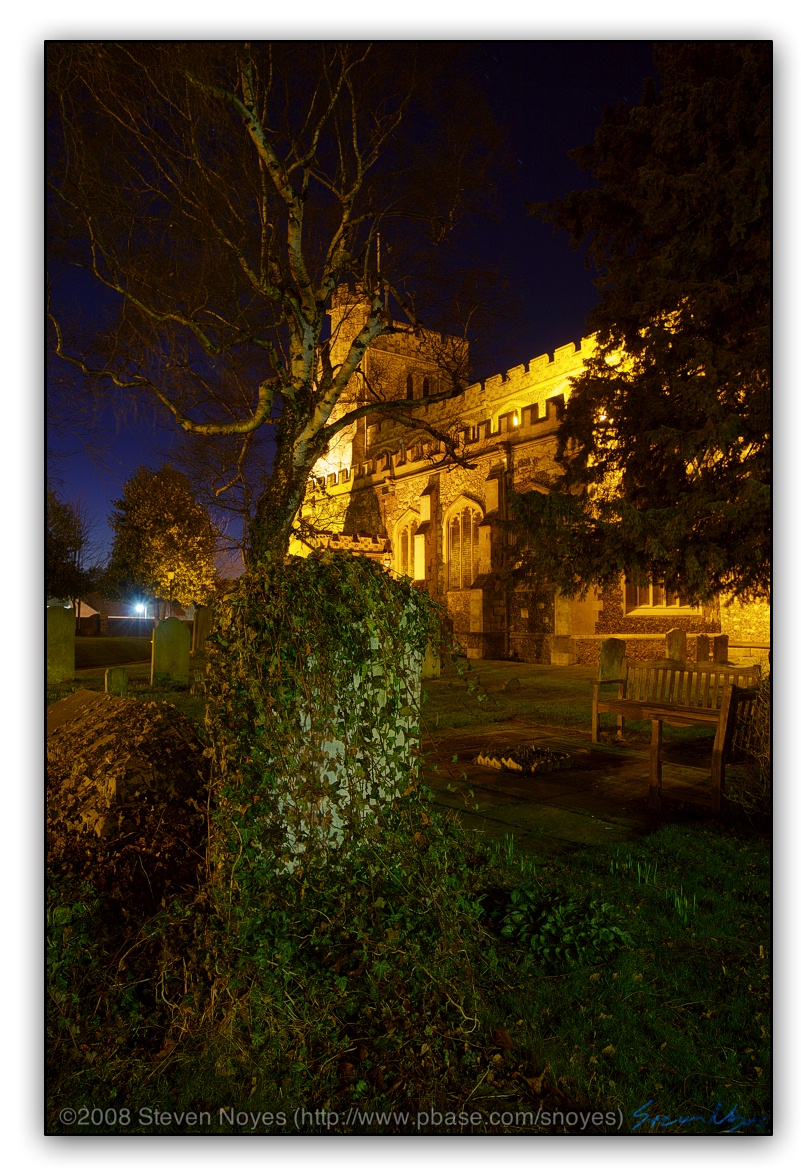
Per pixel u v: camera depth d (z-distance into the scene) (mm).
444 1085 2344
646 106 11531
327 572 3521
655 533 9539
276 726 3271
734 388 9234
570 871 4039
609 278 11828
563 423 12188
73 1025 2607
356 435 40094
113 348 8320
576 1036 2574
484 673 17047
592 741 7754
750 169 8719
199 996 2770
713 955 3135
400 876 3381
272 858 3246
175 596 27266
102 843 4176
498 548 24062
